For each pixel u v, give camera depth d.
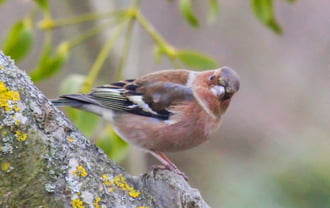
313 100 21.55
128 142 9.15
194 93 8.88
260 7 10.36
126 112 8.93
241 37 22.20
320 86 21.73
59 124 5.94
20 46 9.88
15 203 5.55
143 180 6.37
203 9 21.67
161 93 8.84
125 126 8.97
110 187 5.99
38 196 5.61
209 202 19.64
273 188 18.42
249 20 22.33
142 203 6.18
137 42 12.02
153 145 9.00
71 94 8.93
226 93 8.82
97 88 9.06
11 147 5.58
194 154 21.39
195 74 9.12
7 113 5.63
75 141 5.98
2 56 5.88
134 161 11.96
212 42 22.03
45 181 5.64
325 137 20.38
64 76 16.62
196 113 8.81
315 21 21.94
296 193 18.12
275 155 20.02
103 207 5.84
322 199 17.80
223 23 22.23
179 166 21.16
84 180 5.83
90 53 11.73
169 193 6.40
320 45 21.92
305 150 19.36
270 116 21.64
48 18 9.92
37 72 9.84
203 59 9.88
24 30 9.85
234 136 21.70
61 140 5.88
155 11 21.78
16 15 18.23
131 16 9.95
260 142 21.20
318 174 18.22
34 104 5.83
